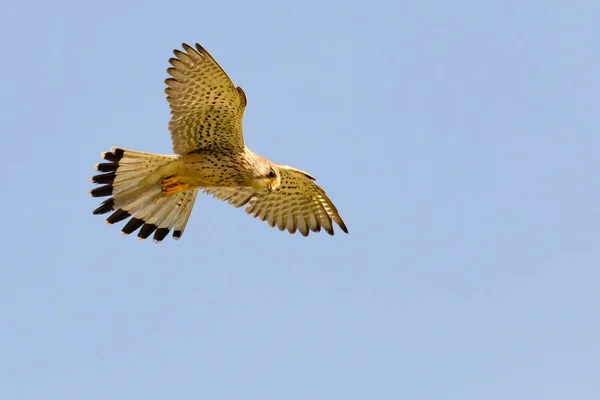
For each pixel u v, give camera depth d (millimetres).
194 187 17000
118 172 16484
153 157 16406
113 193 16594
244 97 15875
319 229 19312
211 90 15906
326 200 18766
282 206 19078
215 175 16828
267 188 17297
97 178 16453
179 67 15656
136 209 16875
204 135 16562
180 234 17281
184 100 16094
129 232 17000
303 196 18828
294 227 19344
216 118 16344
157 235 17188
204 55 15352
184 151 16594
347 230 19062
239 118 16281
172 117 16234
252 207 19000
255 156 17156
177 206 17281
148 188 16766
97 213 16562
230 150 16828
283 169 18047
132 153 16375
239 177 17000
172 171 16609
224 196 18688
